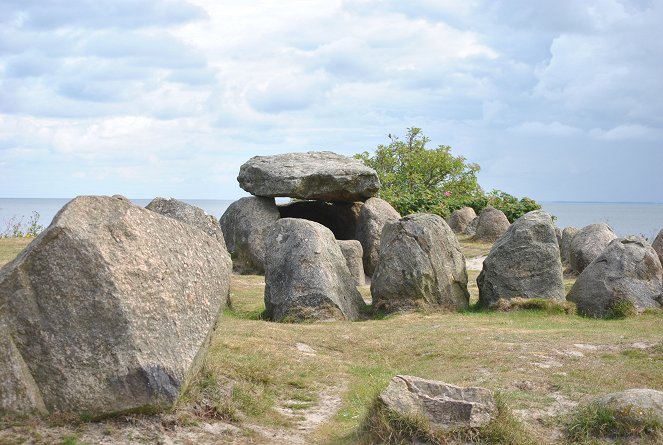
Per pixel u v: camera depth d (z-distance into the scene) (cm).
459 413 840
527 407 977
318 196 2883
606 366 1212
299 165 2930
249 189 2888
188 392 888
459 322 1641
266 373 1095
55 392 799
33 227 3152
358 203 3025
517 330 1523
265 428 909
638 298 1794
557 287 1872
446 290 1878
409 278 1859
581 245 2520
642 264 1841
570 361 1241
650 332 1514
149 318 835
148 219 885
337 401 1055
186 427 838
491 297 1897
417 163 5091
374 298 1909
